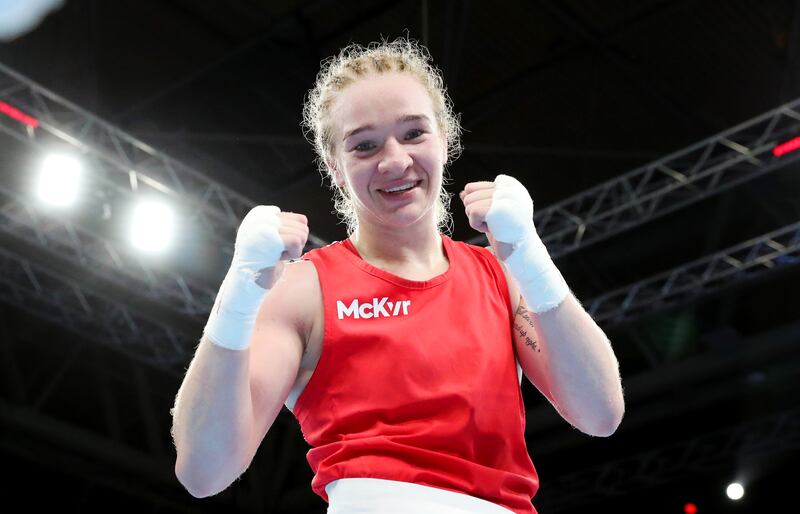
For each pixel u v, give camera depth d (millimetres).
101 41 9328
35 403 12852
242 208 10984
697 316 12727
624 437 13711
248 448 1765
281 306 1892
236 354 1706
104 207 10188
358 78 1989
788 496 13938
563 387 1908
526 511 1802
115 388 13953
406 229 1998
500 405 1829
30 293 11641
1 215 10500
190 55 9570
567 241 11617
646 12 9086
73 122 9797
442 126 2121
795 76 9641
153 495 13492
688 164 10664
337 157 2021
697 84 9898
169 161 10031
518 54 9648
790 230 10844
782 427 13406
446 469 1733
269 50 9445
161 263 10883
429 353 1814
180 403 1748
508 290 2041
